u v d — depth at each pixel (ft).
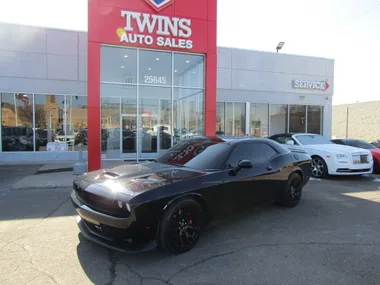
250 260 11.40
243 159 15.81
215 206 13.43
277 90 56.80
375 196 22.48
